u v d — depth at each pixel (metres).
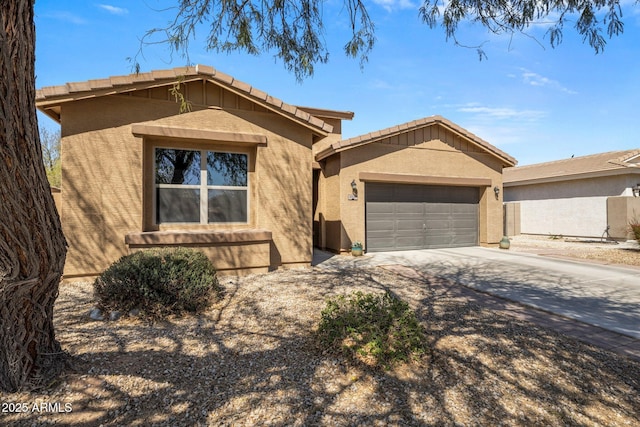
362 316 4.07
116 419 2.60
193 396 2.91
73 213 6.84
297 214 8.70
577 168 17.88
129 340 3.96
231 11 4.62
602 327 4.77
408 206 12.49
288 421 2.63
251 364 3.47
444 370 3.42
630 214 14.95
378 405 2.85
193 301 5.06
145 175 7.54
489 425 2.64
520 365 3.56
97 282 4.98
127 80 6.93
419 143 12.34
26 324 2.82
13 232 2.43
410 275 8.10
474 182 13.13
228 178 8.35
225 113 7.98
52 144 25.55
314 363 3.50
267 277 7.53
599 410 2.85
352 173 11.39
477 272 8.55
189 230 7.94
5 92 2.23
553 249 13.04
